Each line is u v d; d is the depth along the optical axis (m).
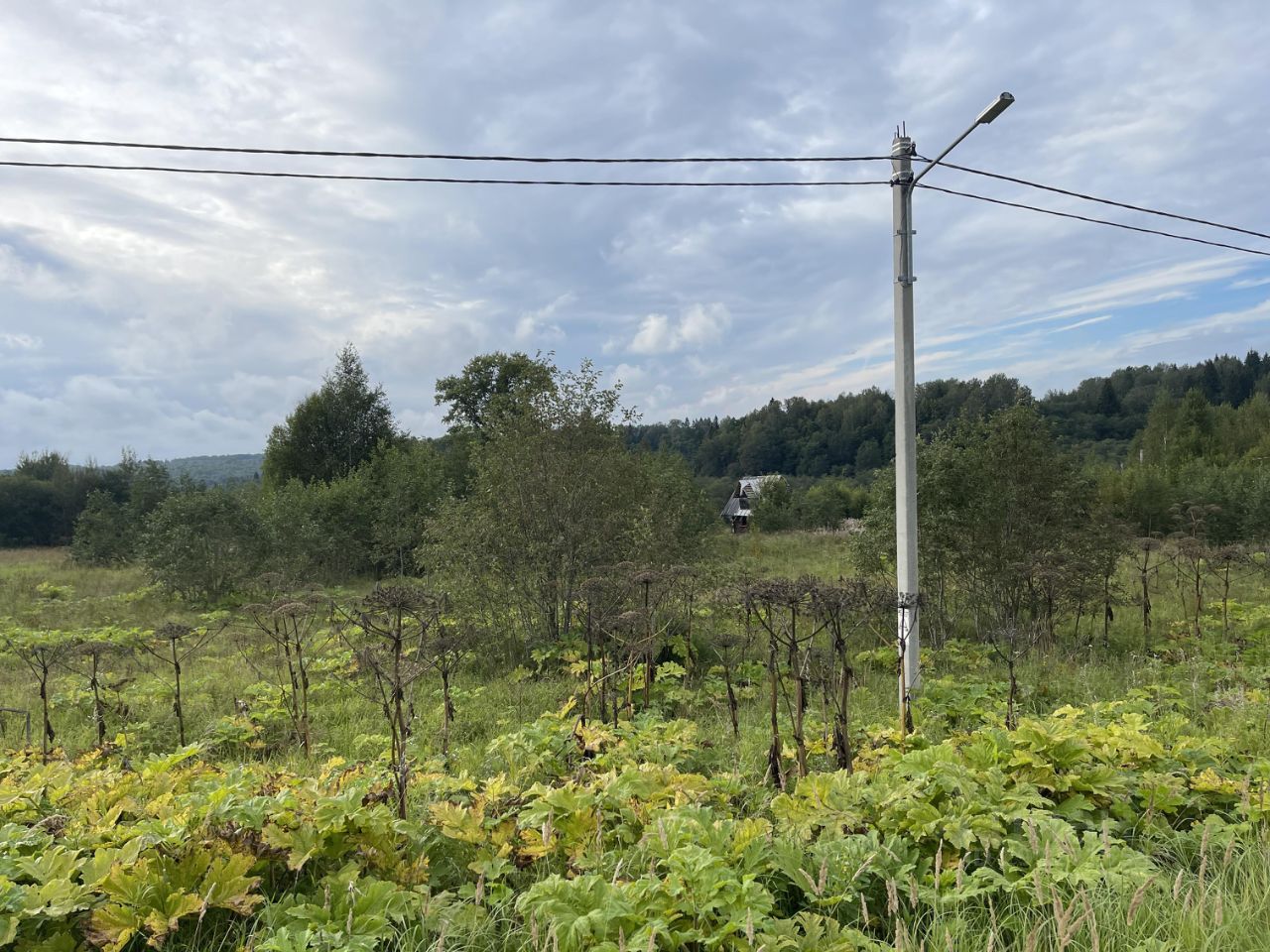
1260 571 16.83
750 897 3.00
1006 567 11.59
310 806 3.90
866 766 5.14
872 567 13.13
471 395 37.06
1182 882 3.46
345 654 10.57
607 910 2.92
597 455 12.19
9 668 10.97
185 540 17.84
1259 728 6.32
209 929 3.35
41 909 2.96
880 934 3.29
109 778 4.91
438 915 3.25
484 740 7.33
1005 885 3.21
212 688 9.73
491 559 11.61
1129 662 9.45
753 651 10.15
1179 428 41.72
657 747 5.67
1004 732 4.68
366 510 24.56
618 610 9.73
